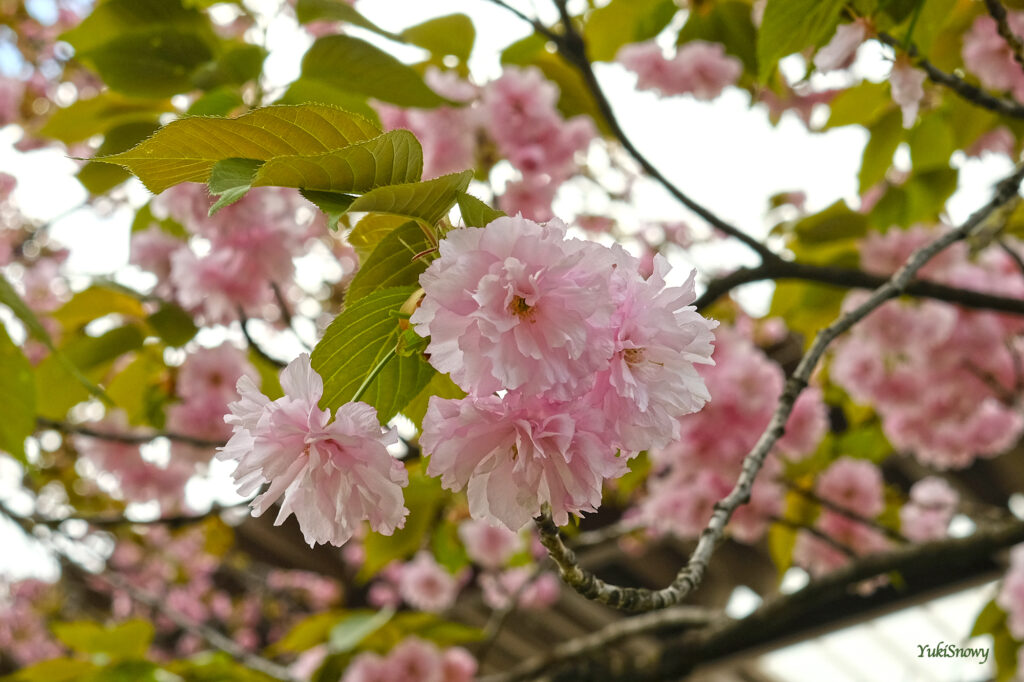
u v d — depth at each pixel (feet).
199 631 4.31
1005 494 6.35
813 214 3.32
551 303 1.35
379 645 4.14
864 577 3.38
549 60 3.45
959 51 2.87
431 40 2.95
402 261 1.47
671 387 1.41
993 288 3.96
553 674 4.01
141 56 2.39
